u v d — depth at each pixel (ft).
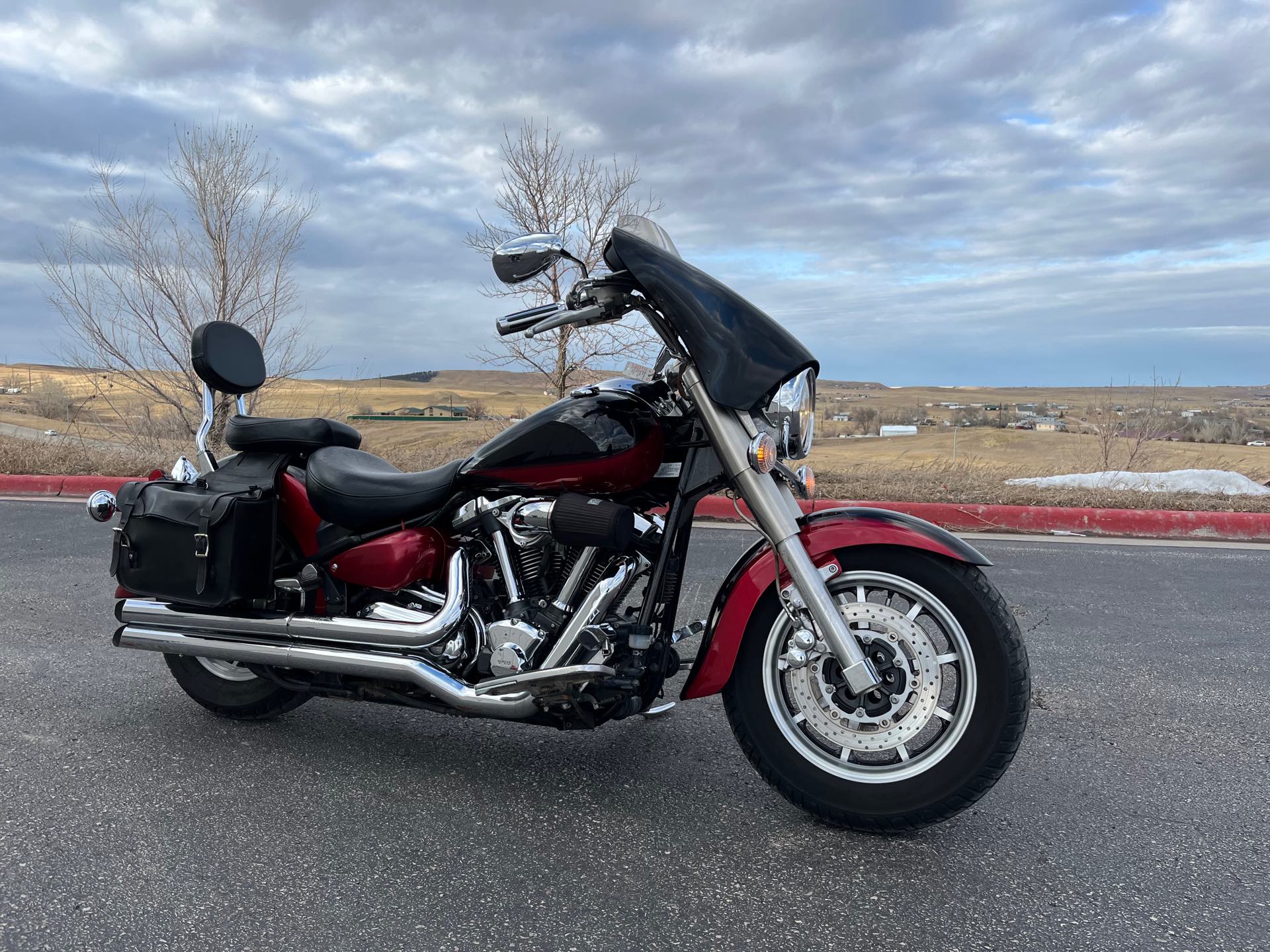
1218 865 8.21
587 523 8.71
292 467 10.98
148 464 33.35
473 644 9.75
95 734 11.16
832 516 8.91
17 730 11.24
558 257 8.68
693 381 8.76
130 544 10.70
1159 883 7.91
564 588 9.25
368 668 9.67
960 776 8.34
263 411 37.93
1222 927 7.23
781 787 8.93
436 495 9.77
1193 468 34.37
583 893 7.72
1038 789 9.80
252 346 11.72
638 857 8.34
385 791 9.68
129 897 7.58
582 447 8.89
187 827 8.82
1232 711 12.10
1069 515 25.68
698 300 8.60
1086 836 8.76
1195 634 15.55
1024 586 18.71
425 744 11.03
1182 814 9.23
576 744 11.05
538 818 9.09
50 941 6.98
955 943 7.02
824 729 8.80
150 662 13.85
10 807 9.20
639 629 9.16
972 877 8.00
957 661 8.50
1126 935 7.13
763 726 9.00
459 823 8.96
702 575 19.12
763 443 8.39
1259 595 18.19
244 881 7.86
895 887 7.83
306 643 10.16
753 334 8.52
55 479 30.81
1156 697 12.62
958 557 8.31
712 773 10.23
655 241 9.11
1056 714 11.98
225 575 10.13
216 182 36.91
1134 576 19.71
